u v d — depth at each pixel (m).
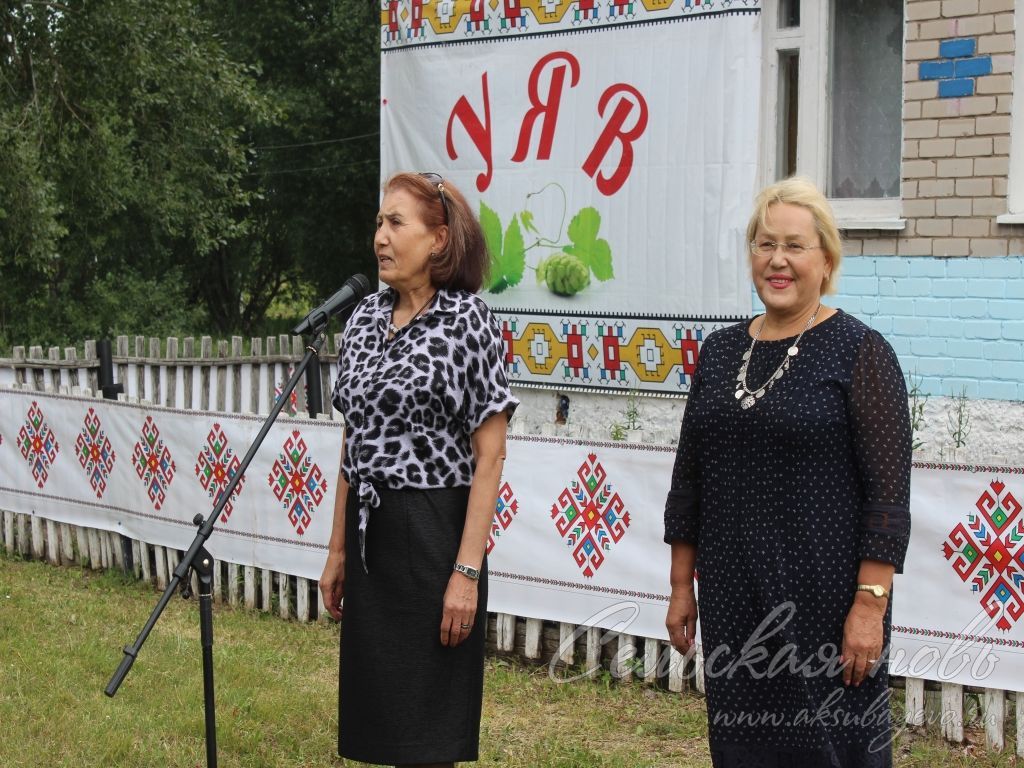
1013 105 6.16
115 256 23.64
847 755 3.04
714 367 3.22
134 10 16.92
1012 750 4.39
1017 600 4.29
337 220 27.89
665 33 7.04
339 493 3.78
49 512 7.59
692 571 3.33
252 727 4.84
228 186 21.48
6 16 16.48
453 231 3.50
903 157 6.54
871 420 2.96
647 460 5.09
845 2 6.88
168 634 6.04
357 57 25.95
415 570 3.43
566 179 7.52
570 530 5.32
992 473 4.31
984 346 6.33
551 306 7.66
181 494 6.76
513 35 7.65
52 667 5.48
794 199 3.07
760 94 6.99
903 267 6.58
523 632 5.61
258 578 6.61
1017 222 6.13
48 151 17.56
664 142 7.10
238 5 26.39
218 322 30.64
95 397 7.32
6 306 21.14
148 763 4.50
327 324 3.96
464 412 3.45
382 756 3.46
